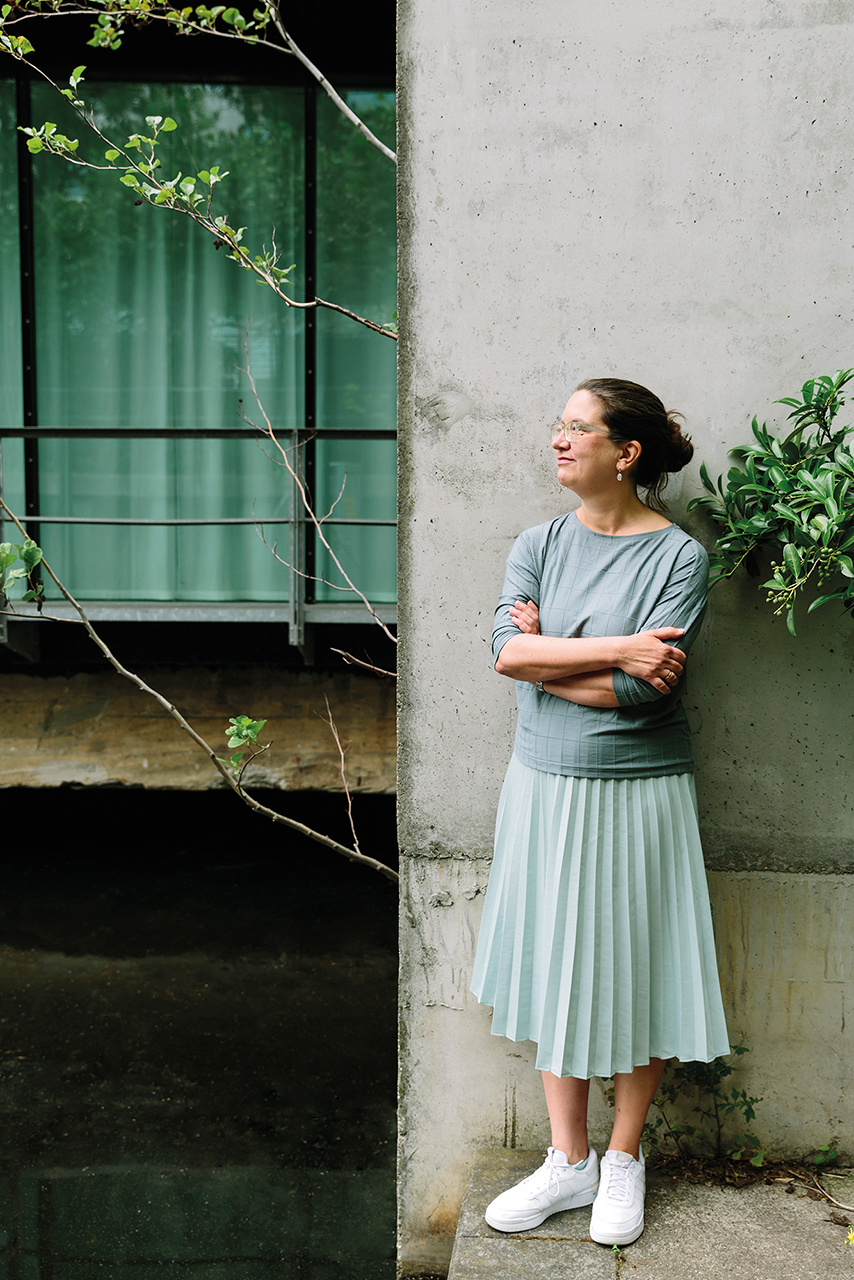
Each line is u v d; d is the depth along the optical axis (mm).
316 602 5668
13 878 5594
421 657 2234
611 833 1813
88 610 5250
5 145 5500
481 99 2090
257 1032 4137
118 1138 3465
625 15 2045
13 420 5742
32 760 5430
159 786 5426
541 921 1883
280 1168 3326
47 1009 4289
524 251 2121
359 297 5613
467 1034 2293
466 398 2168
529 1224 1948
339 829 6312
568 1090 1979
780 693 2172
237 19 3113
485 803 2246
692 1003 1858
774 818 2195
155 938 4922
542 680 1812
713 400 2115
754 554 2115
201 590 5789
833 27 2010
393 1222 3092
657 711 1822
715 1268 1852
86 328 5660
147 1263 2902
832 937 2207
